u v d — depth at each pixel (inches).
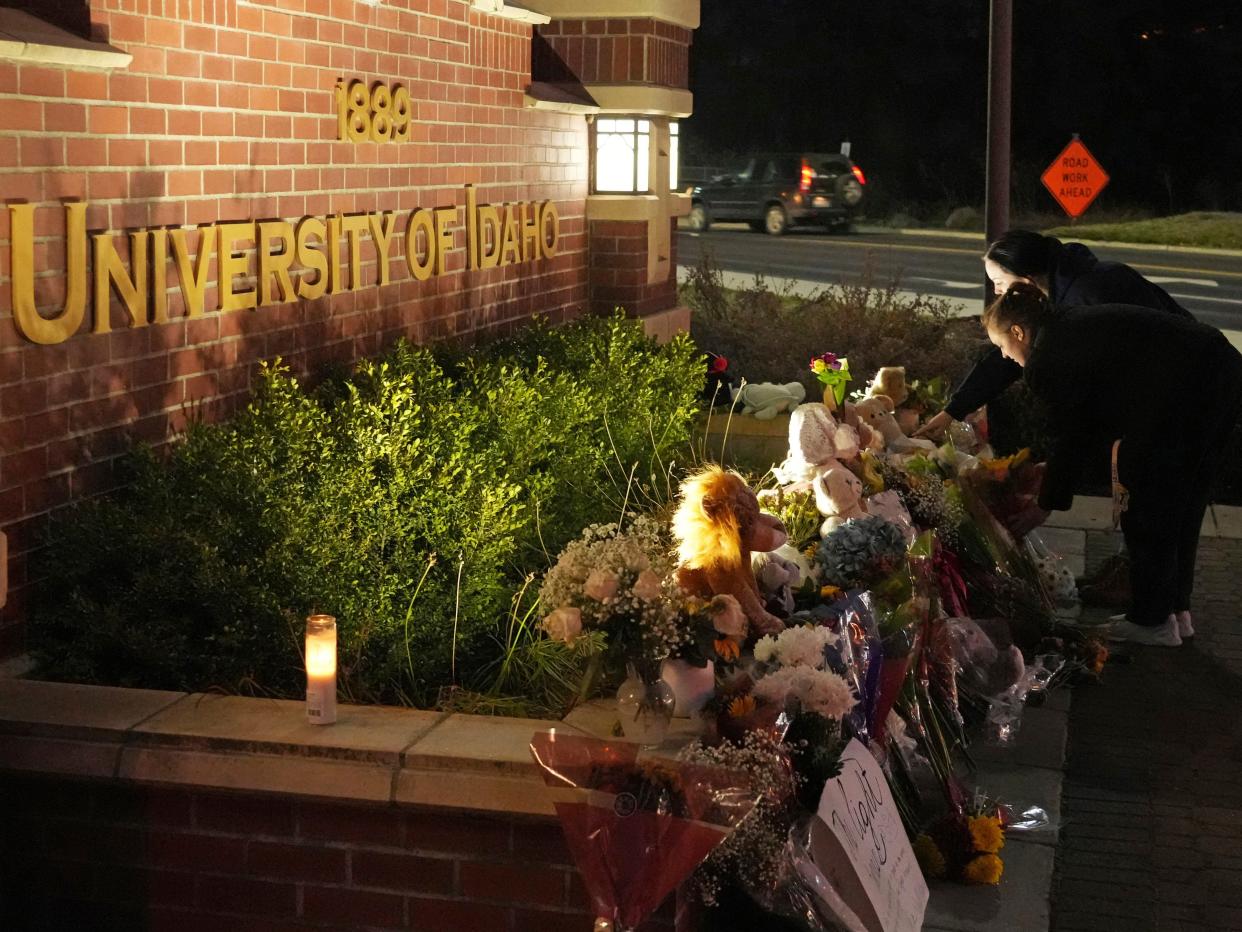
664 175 381.4
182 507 178.9
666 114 372.8
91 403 180.7
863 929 136.1
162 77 193.8
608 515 244.4
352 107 246.8
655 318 374.6
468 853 137.7
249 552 177.0
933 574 209.2
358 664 171.9
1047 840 186.1
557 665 178.4
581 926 136.7
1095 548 331.9
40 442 171.5
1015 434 367.2
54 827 144.7
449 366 266.1
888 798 154.5
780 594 179.3
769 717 138.9
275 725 142.5
